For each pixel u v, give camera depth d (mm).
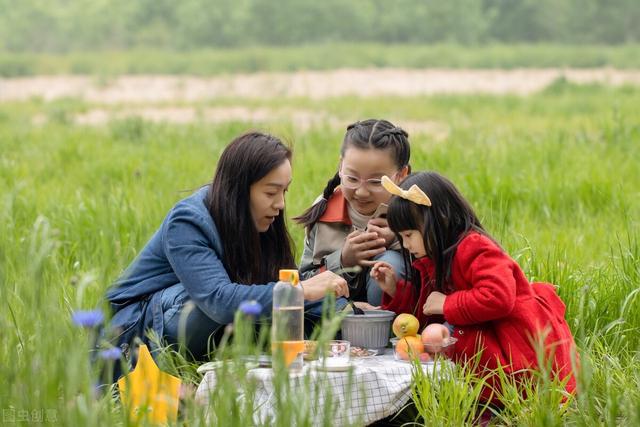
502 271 5742
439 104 28906
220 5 65812
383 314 6086
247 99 32188
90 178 12781
